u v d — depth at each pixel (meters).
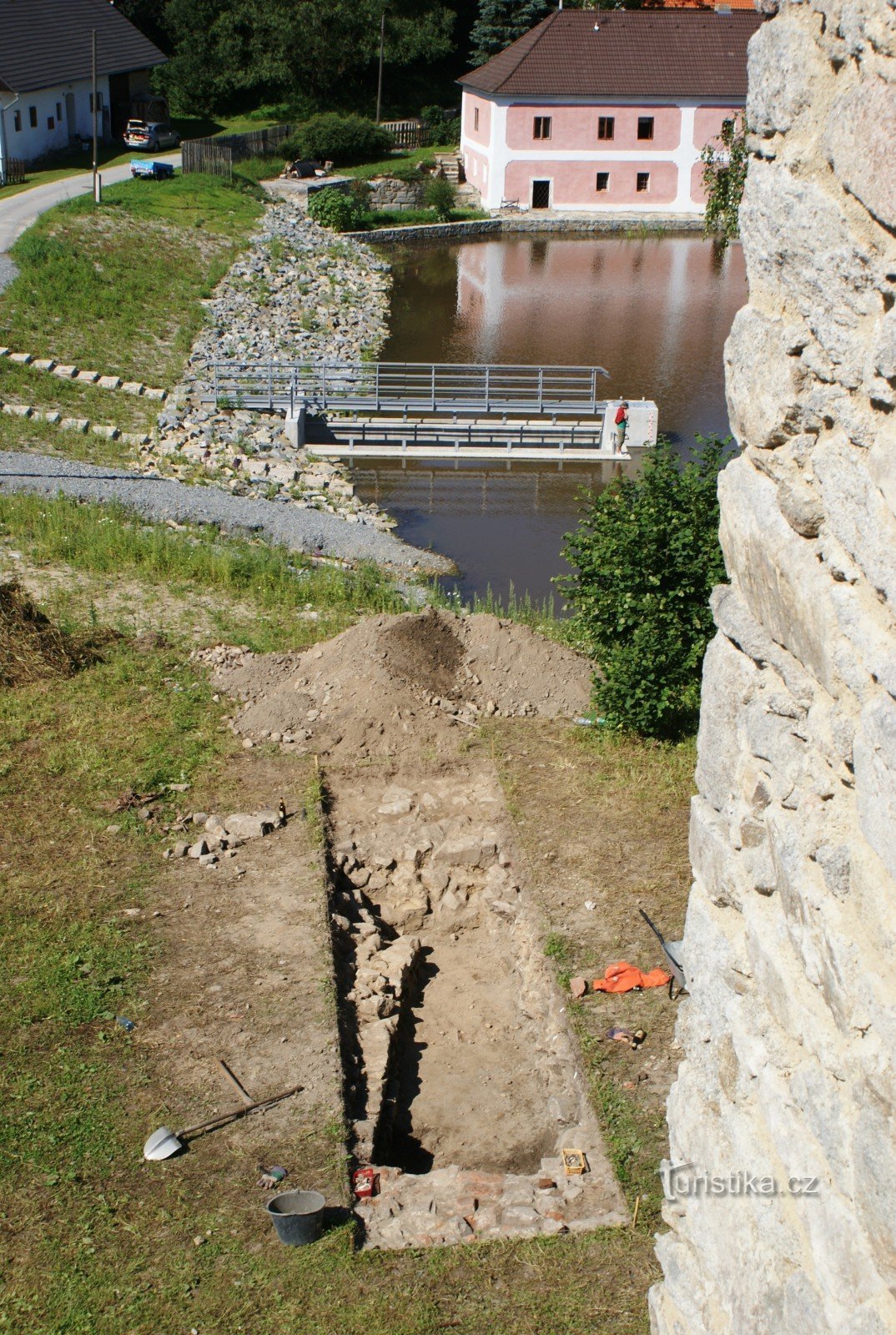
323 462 26.86
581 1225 7.39
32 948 9.86
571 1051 8.92
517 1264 7.12
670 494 13.95
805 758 4.01
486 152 57.72
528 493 25.56
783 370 3.96
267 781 12.77
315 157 59.25
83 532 19.22
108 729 13.58
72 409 27.39
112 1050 8.77
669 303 42.72
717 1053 4.82
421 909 11.05
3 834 11.54
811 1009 3.92
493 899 11.03
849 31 3.43
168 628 16.34
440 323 39.06
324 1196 7.51
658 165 57.50
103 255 39.31
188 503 21.44
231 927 10.21
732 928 4.77
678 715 13.75
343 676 14.22
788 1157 4.09
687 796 12.36
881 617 3.48
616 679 13.43
